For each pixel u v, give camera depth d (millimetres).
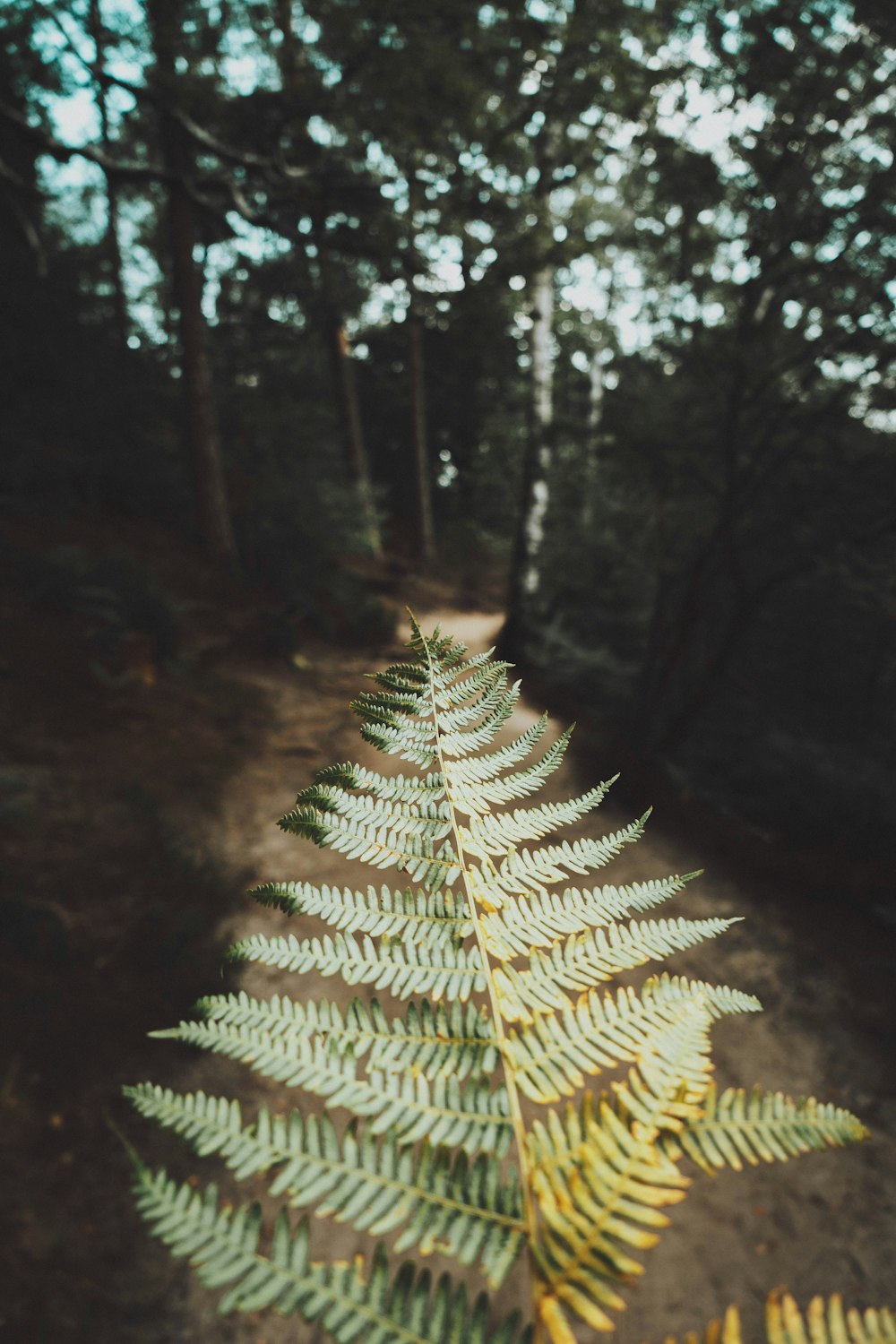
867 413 10297
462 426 30391
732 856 8555
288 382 25656
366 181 8984
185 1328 3404
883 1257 4227
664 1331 3711
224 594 15406
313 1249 3748
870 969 6895
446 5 7879
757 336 10602
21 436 14273
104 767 7789
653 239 11383
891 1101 5383
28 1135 3906
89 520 14828
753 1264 4094
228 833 7277
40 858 5930
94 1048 4477
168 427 17734
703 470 11539
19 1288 3285
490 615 24109
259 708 10938
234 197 8539
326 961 715
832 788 11109
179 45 7883
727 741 13625
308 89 8391
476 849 818
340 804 858
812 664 14414
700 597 12297
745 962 6691
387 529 30156
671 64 9375
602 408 12703
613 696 15273
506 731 9781
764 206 9938
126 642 10070
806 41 8812
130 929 5469
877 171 9242
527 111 9539
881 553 11320
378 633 16719
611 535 16016
